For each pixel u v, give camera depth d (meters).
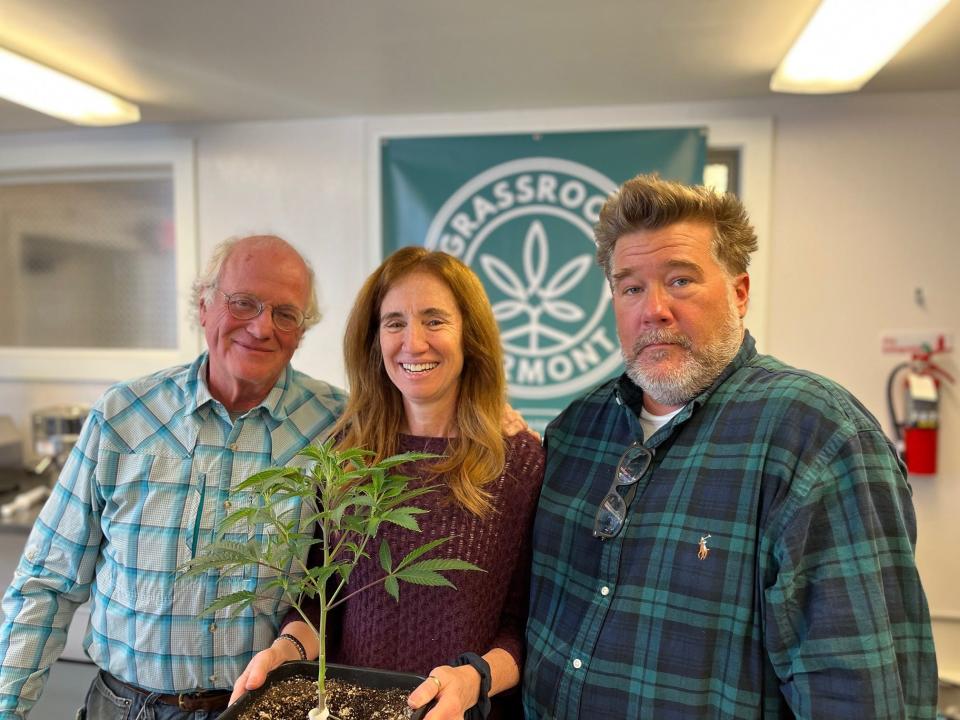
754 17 1.61
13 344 2.87
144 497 1.26
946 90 2.12
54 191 2.80
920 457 2.14
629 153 2.28
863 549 0.83
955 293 2.16
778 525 0.88
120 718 1.24
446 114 2.38
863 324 2.21
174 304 2.71
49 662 1.30
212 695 1.23
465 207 2.39
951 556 2.19
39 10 1.61
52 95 2.07
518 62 1.91
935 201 2.15
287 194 2.51
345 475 0.89
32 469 2.67
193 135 2.56
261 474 0.83
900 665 0.83
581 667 0.99
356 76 2.03
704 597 0.91
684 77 2.02
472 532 1.18
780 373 1.02
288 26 1.69
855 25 1.53
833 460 0.87
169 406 1.33
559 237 2.35
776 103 2.21
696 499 0.96
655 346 1.03
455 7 1.57
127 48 1.83
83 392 2.76
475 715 0.99
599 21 1.64
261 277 1.26
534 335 2.39
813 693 0.82
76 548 1.29
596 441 1.18
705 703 0.89
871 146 2.17
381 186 2.44
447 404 1.28
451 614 1.15
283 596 1.14
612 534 1.02
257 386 1.33
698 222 1.02
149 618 1.22
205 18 1.64
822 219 2.21
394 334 1.22
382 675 0.98
